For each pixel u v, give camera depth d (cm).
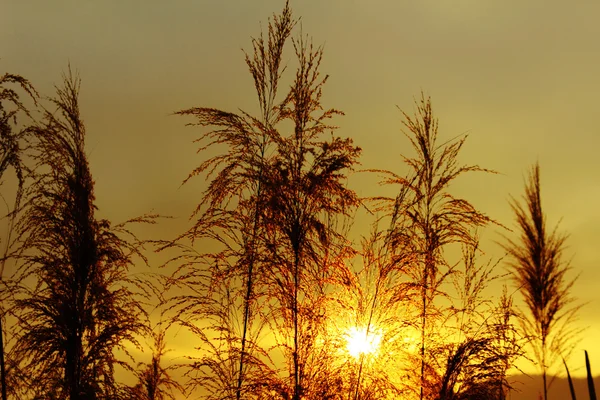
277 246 621
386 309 645
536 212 680
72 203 678
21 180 649
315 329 611
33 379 645
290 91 657
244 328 629
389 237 673
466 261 698
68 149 686
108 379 669
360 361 626
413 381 657
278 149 641
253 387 598
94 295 667
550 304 646
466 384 648
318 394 599
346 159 618
